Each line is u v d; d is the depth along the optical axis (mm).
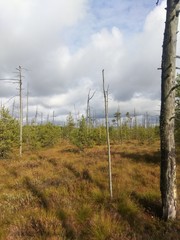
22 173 16484
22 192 11812
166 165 7969
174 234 6926
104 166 17625
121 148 32594
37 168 18469
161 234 7059
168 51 7984
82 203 9484
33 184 13102
